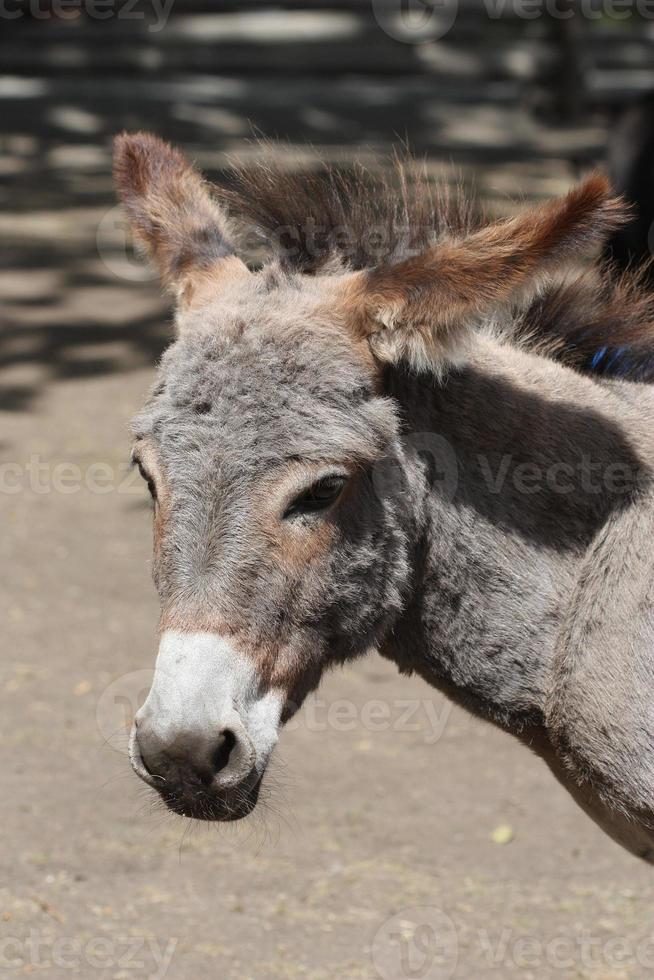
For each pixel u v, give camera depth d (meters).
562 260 4.19
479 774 8.11
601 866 7.07
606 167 14.04
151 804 5.50
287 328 4.19
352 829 7.39
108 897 6.62
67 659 9.44
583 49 31.36
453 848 7.22
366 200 4.97
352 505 4.21
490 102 32.75
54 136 28.30
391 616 4.42
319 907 6.58
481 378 4.69
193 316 4.38
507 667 4.70
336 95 32.94
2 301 18.38
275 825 7.39
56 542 11.53
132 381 15.56
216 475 4.00
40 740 8.28
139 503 12.42
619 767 4.53
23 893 6.61
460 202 5.00
